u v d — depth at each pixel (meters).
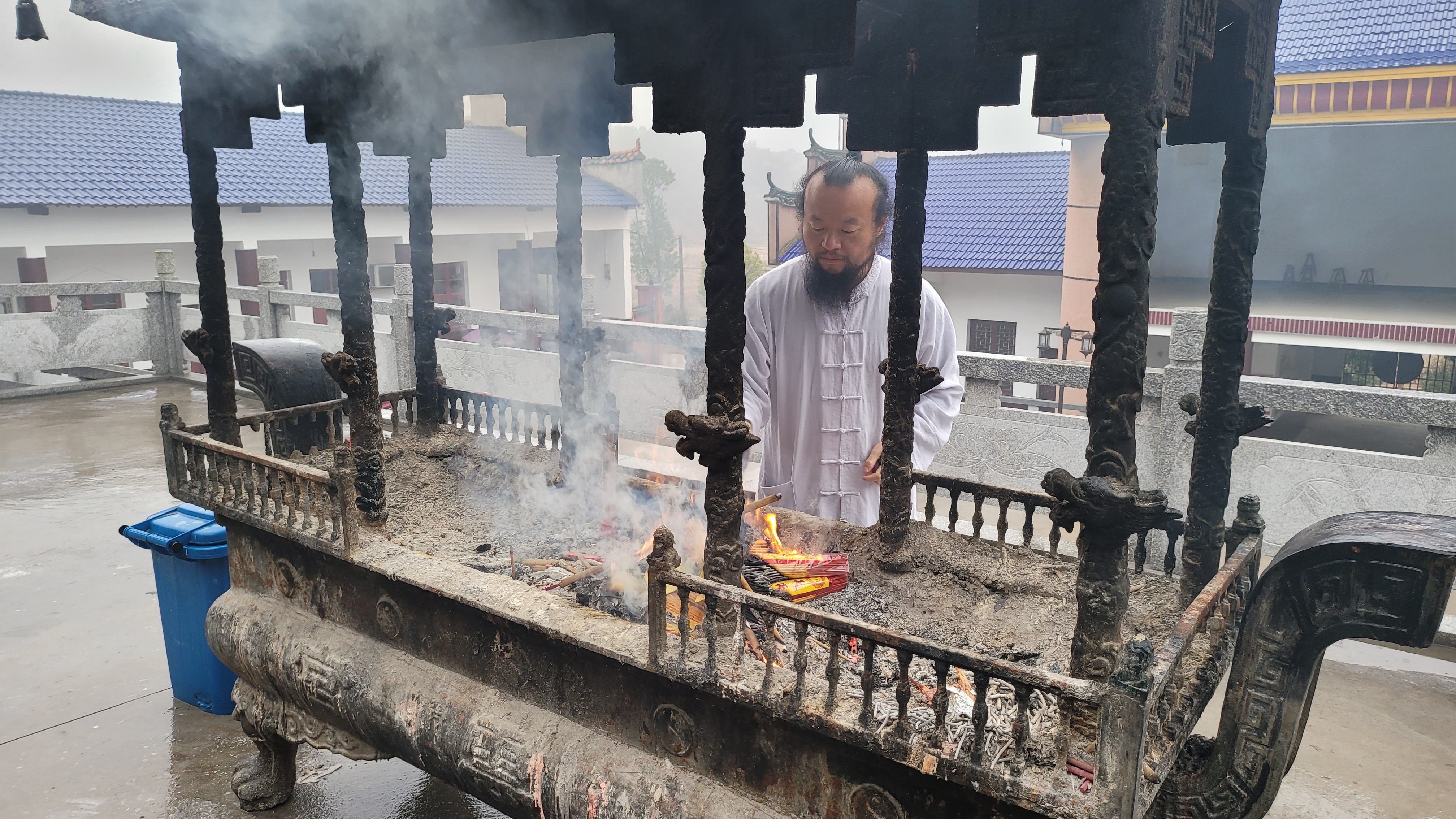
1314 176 12.50
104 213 14.39
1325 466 5.01
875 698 2.08
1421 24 8.88
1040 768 1.74
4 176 13.68
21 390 10.53
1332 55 8.97
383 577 2.92
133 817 3.37
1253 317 11.16
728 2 2.09
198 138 3.68
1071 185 12.41
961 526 5.92
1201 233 12.69
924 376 2.98
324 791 3.58
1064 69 1.75
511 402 4.39
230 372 3.93
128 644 4.67
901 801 1.91
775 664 2.13
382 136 3.99
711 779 2.22
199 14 3.12
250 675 3.36
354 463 3.06
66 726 3.94
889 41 3.05
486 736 2.59
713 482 2.33
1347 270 12.54
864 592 2.92
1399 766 3.59
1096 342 1.79
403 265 8.91
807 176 3.69
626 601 2.79
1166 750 1.82
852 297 3.73
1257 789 2.09
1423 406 4.65
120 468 7.79
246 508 3.31
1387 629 1.89
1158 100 1.67
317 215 16.58
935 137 3.01
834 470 3.87
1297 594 1.97
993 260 14.98
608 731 2.43
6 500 6.93
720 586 2.06
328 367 3.06
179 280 11.54
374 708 2.87
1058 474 1.83
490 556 3.35
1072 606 2.71
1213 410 2.60
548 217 16.11
